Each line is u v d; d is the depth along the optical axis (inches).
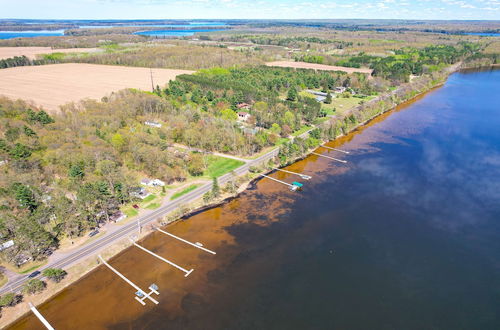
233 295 3344.0
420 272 3661.4
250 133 6855.3
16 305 3166.8
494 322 3068.4
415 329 3011.8
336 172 5920.3
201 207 4835.1
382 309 3211.1
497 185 5393.7
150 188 5187.0
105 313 3125.0
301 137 7298.2
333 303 3272.6
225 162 6136.8
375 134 7790.4
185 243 4087.1
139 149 5649.6
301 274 3622.0
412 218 4586.6
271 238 4192.9
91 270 3622.0
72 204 4293.8
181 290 3393.2
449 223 4475.9
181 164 5743.1
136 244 4035.4
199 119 7652.6
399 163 6245.1
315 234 4274.1
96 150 5541.3
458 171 5885.8
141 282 3484.3
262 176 5767.7
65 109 7810.0
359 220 4552.2
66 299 3272.6
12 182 4630.9
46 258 3720.5
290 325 3034.0
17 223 3828.7
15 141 5831.7
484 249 3993.6
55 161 5374.0
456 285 3486.7
